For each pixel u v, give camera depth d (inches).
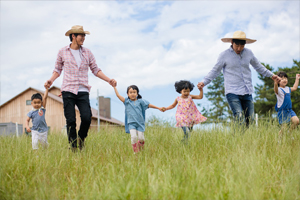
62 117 1386.6
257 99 1332.4
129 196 144.1
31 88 1496.1
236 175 153.2
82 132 257.6
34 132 259.3
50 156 203.5
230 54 277.9
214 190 147.5
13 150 227.8
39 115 261.0
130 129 246.5
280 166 184.9
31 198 148.3
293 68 1246.9
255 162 169.6
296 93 1182.9
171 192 142.6
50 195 146.4
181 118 262.4
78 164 205.0
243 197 135.0
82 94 255.1
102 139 294.7
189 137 256.4
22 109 1508.4
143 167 169.5
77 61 256.8
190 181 150.6
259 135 244.8
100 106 1611.7
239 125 264.1
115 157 214.7
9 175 177.5
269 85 1339.8
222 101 1946.4
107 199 141.9
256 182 148.4
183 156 200.2
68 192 159.2
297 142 240.2
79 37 257.6
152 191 142.3
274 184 159.6
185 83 265.4
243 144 218.5
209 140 251.1
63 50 258.4
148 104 255.8
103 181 160.1
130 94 250.2
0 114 1515.7
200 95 272.5
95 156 223.3
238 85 275.9
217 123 286.0
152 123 356.2
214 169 168.7
